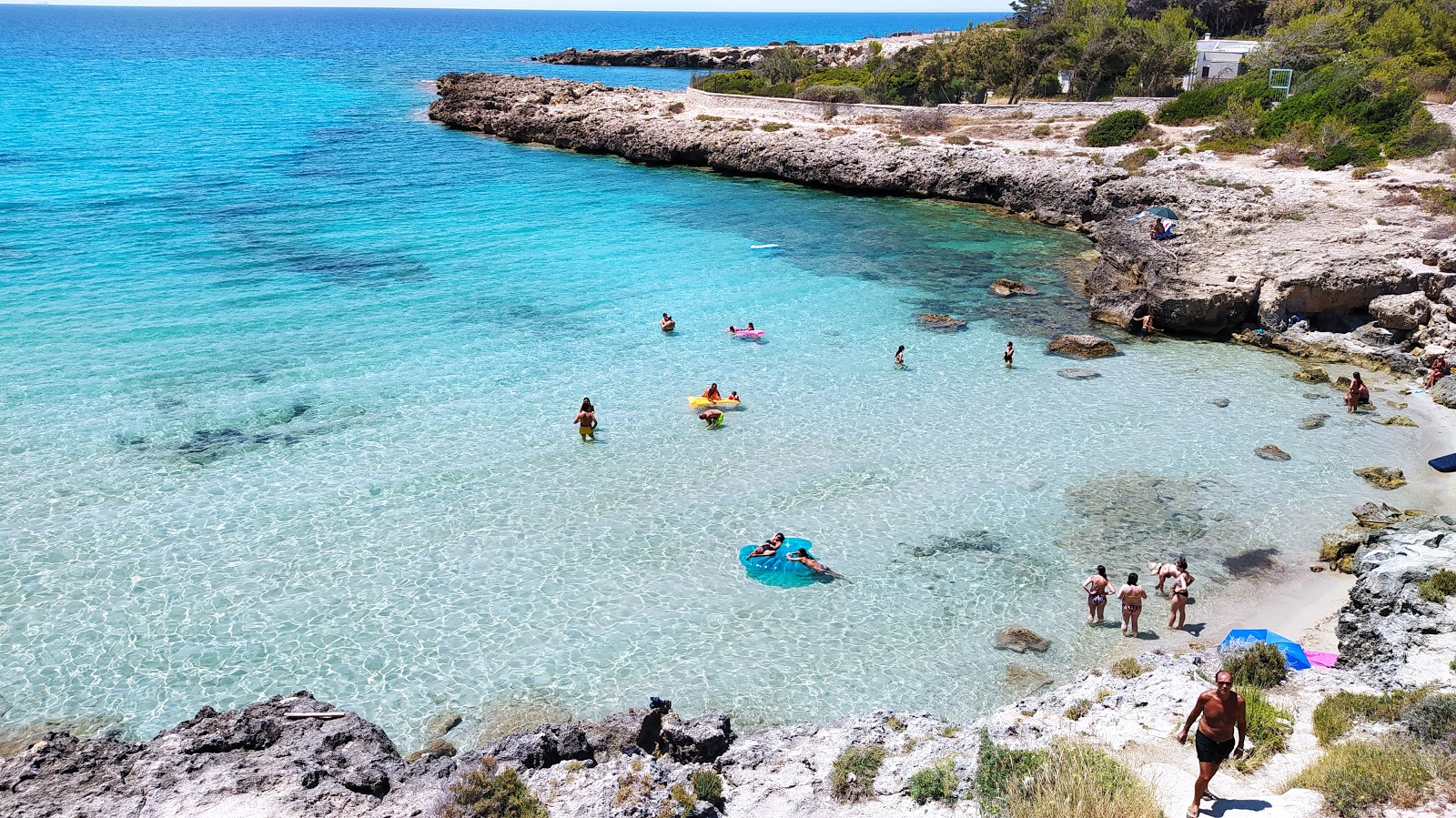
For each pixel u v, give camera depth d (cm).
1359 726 1511
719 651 2125
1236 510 2720
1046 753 1448
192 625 2150
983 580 2402
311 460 2897
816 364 3806
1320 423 3272
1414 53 7862
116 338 3778
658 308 4453
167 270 4734
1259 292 4162
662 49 19562
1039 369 3791
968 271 5219
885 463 2991
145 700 1927
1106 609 2298
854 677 2048
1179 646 2144
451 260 5153
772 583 2359
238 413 3183
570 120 9175
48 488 2675
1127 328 4284
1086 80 9250
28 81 13625
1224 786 1382
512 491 2767
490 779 1391
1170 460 3016
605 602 2280
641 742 1717
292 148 8531
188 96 12150
